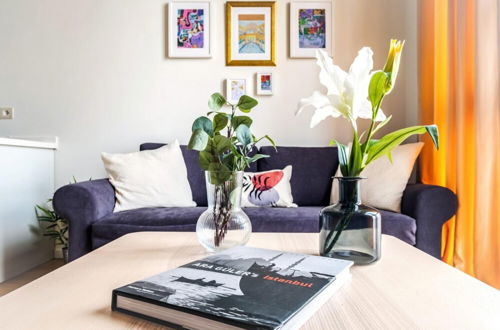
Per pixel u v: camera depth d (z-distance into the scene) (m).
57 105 2.65
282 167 2.34
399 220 1.72
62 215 1.75
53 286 0.65
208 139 0.88
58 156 2.64
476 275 1.67
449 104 1.93
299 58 2.63
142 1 2.64
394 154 2.08
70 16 2.65
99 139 2.64
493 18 1.61
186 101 2.64
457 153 1.84
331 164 2.34
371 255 0.81
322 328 0.48
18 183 2.20
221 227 0.90
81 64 2.65
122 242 1.03
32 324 0.49
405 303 0.58
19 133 2.66
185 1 2.63
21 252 2.21
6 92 2.66
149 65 2.65
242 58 2.63
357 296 0.61
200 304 0.49
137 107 2.65
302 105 0.81
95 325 0.49
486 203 1.63
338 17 2.63
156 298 0.51
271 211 1.86
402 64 2.63
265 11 2.62
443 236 1.99
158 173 2.12
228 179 0.89
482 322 0.50
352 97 0.78
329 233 0.84
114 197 2.03
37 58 2.65
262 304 0.49
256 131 2.63
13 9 2.65
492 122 1.61
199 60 2.65
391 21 2.62
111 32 2.65
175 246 0.98
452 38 1.92
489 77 1.62
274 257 0.75
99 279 0.70
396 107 2.63
